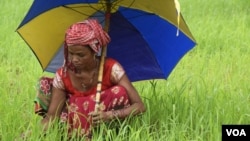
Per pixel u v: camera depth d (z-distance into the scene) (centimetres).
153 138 549
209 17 1305
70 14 585
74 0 566
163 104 608
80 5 577
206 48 1033
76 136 542
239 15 1352
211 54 976
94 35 522
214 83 723
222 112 591
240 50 1017
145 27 601
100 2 575
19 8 1416
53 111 555
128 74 614
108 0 571
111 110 536
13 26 1197
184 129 543
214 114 587
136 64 613
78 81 547
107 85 553
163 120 567
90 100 539
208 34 1117
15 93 689
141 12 589
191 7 1469
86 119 535
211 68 853
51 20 577
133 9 590
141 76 616
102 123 529
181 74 819
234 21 1262
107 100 535
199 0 1577
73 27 522
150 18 593
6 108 621
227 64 885
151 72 613
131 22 602
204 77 784
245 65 870
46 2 543
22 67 869
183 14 1371
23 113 616
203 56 937
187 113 599
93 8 586
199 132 559
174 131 532
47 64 594
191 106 596
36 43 574
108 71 548
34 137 527
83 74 540
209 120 557
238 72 812
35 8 534
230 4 1517
